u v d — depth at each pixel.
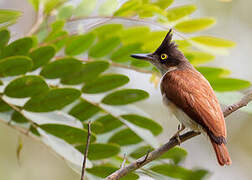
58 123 9.26
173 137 9.99
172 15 10.62
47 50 9.73
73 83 10.09
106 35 11.19
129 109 10.33
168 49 11.62
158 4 10.69
